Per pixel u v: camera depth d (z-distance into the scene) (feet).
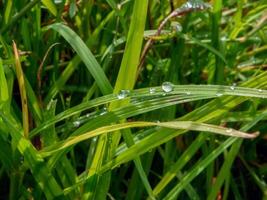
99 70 0.73
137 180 0.81
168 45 0.96
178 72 0.94
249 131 0.94
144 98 0.73
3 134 0.70
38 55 0.90
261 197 0.94
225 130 0.66
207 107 0.73
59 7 0.92
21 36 0.91
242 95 0.70
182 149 0.88
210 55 0.96
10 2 0.86
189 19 0.94
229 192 0.93
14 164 0.71
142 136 0.76
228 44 1.01
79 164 0.87
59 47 0.94
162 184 0.76
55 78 0.90
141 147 0.70
